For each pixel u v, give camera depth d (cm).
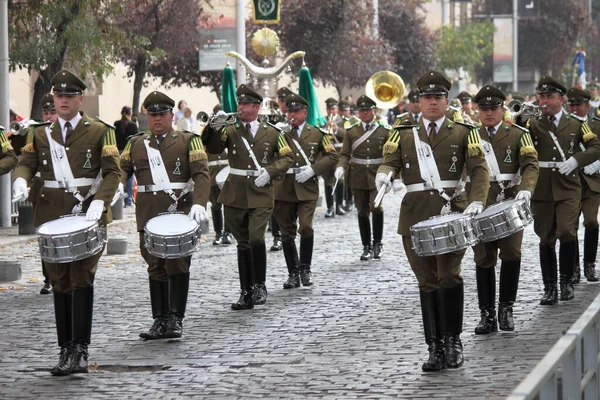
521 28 9544
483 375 1380
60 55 3472
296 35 5550
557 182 1923
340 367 1446
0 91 3247
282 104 2594
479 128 1727
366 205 2569
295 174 2173
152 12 4284
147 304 1992
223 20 4056
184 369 1459
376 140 2556
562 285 1955
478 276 1661
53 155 1488
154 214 1666
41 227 1424
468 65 7412
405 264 2477
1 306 1997
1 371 1472
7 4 3325
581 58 7825
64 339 1463
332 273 2356
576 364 855
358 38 5609
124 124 4075
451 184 1430
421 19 6569
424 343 1586
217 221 2927
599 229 2188
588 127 1945
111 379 1415
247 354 1545
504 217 1552
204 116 1856
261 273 1966
